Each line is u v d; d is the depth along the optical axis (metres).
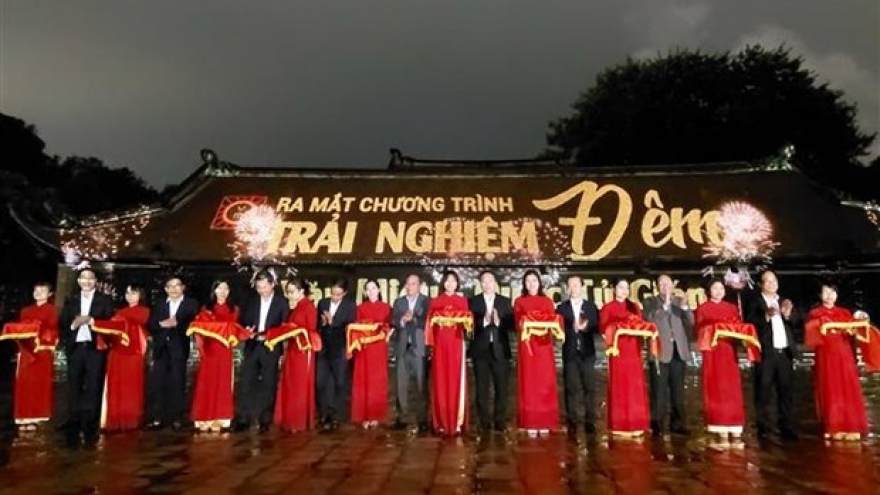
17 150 47.09
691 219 23.80
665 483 6.83
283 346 11.17
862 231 23.34
